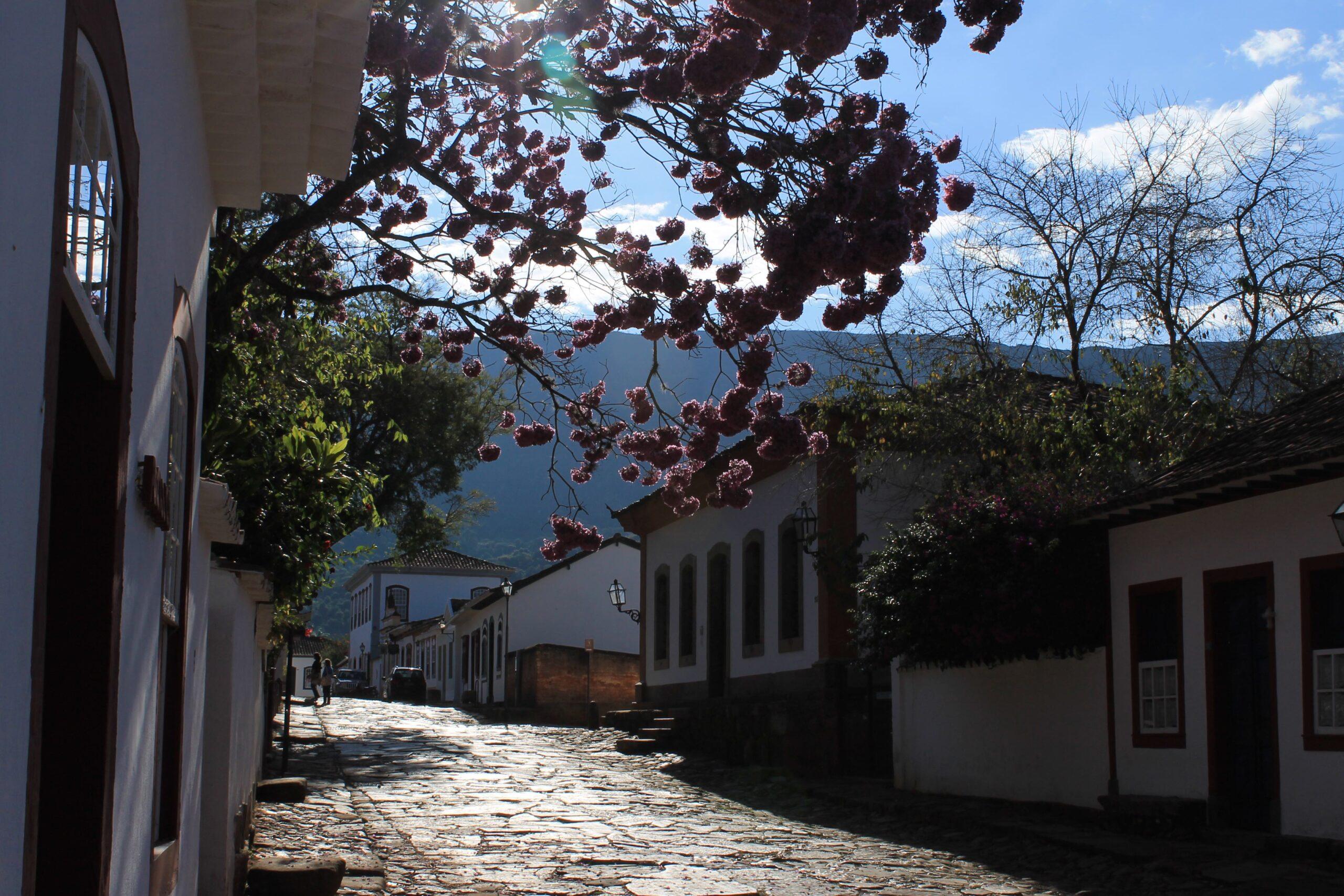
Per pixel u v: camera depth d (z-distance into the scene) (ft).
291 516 33.45
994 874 36.29
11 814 7.38
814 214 20.95
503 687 151.33
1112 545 46.03
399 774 64.75
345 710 137.59
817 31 19.66
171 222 15.15
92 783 10.87
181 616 17.46
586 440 32.32
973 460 64.90
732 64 19.88
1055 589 45.85
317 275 37.60
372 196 35.24
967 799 51.90
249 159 21.06
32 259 7.50
